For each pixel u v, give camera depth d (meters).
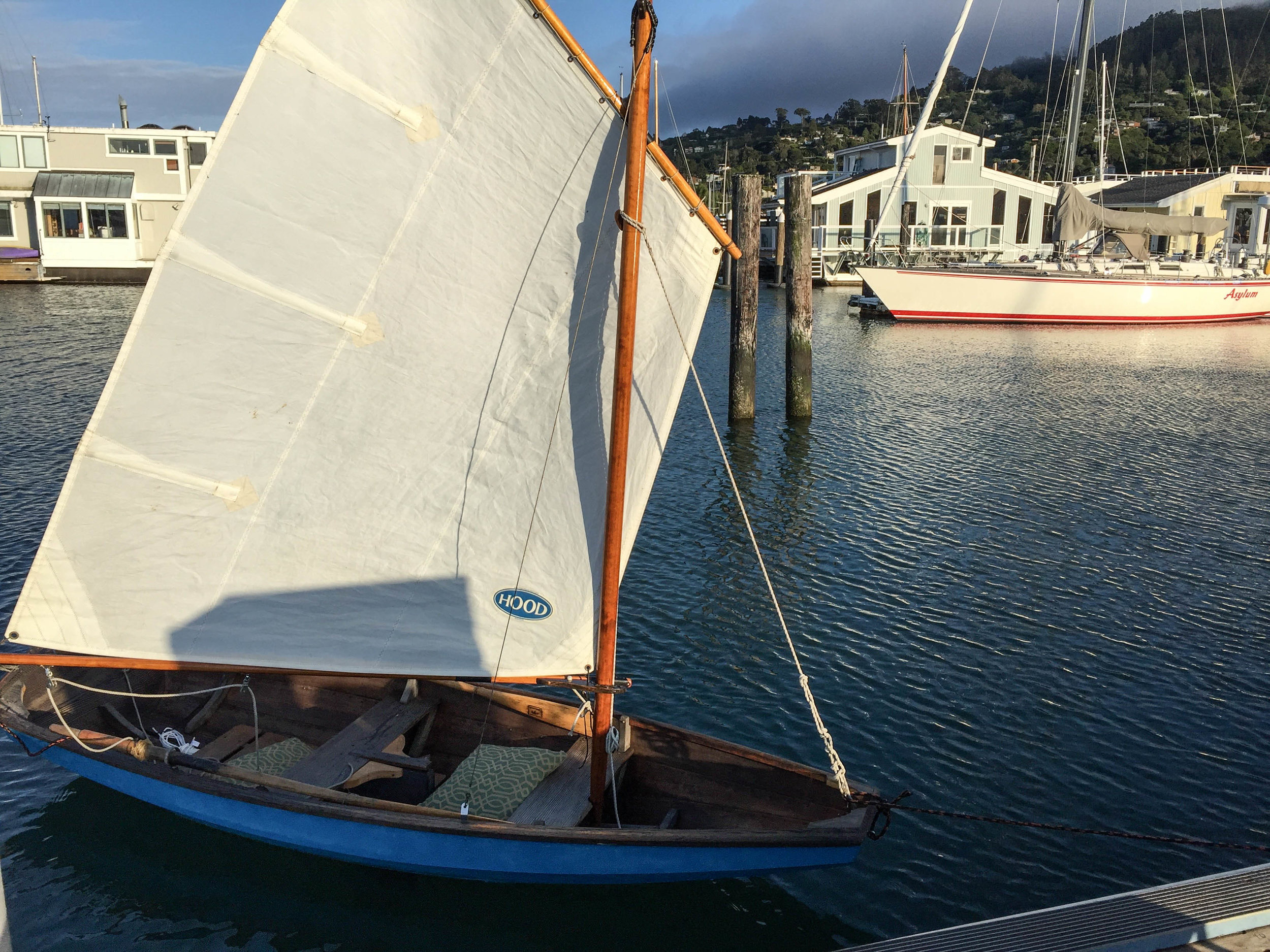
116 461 7.32
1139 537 16.97
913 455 22.50
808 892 8.56
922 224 60.94
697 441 23.84
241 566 7.90
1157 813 9.56
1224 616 13.77
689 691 11.91
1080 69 50.59
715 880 8.41
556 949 8.07
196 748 9.11
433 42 7.09
